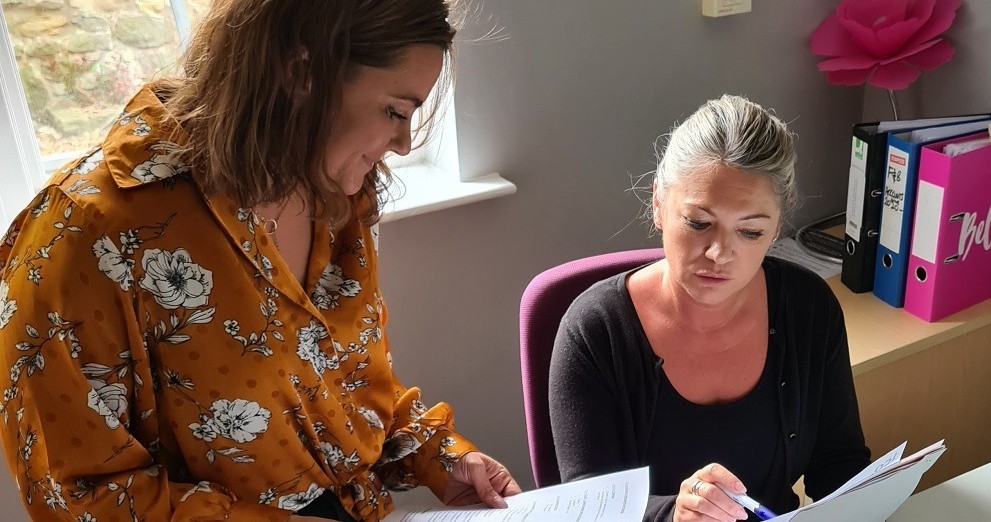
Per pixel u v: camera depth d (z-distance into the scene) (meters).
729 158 1.12
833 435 1.35
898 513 1.15
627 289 1.28
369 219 1.14
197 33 0.93
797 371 1.27
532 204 1.83
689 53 1.87
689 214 1.15
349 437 1.11
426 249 1.76
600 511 1.06
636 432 1.26
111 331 0.89
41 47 1.52
